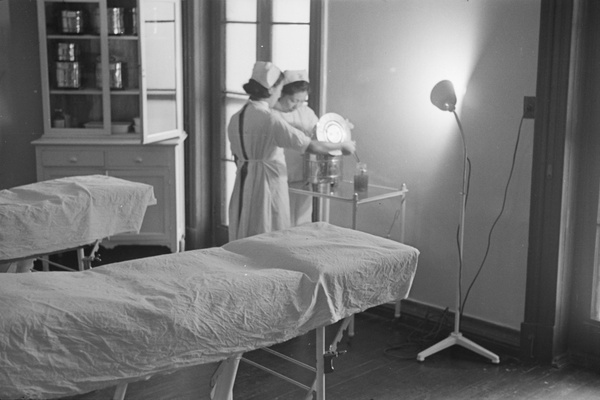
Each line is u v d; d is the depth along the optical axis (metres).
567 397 3.73
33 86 5.50
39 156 5.38
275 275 2.59
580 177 4.04
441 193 4.48
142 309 2.30
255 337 2.49
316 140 4.63
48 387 2.18
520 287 4.20
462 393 3.76
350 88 4.81
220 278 2.54
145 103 5.29
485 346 4.30
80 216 3.53
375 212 4.81
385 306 4.80
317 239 2.99
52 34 5.39
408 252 2.88
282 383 3.82
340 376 3.93
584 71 3.95
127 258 5.71
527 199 4.12
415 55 4.48
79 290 2.42
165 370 2.35
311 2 4.89
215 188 5.88
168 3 5.31
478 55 4.22
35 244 3.40
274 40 5.24
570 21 3.80
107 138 5.45
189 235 5.91
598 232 4.04
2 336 2.13
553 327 4.06
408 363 4.10
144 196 3.79
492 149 4.23
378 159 4.75
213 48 5.68
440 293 4.57
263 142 4.59
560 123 3.90
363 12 4.67
